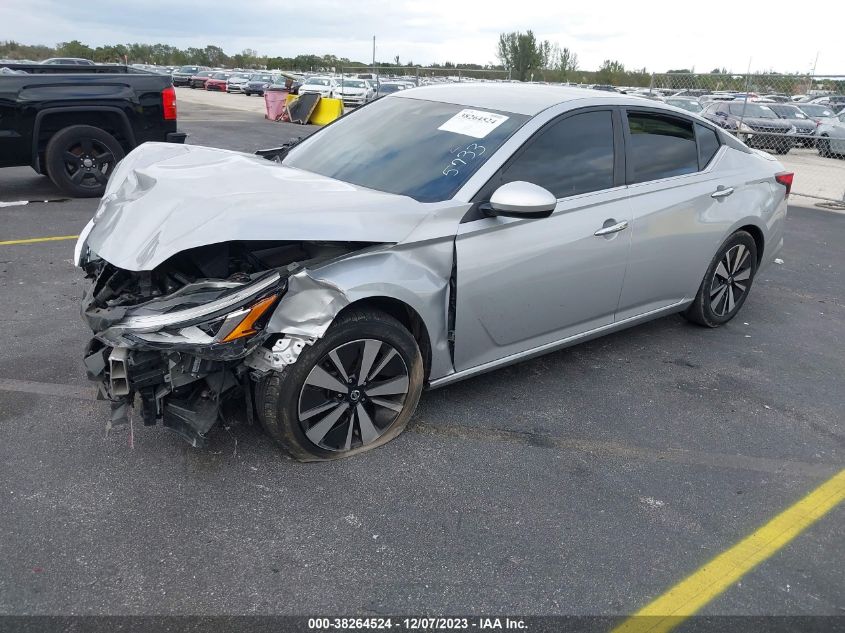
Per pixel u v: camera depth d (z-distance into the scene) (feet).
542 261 11.71
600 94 13.44
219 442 10.68
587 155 12.60
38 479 9.61
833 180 46.78
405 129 12.87
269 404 9.56
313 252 9.91
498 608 7.90
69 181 27.37
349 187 10.98
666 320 17.52
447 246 10.54
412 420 11.77
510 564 8.60
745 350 15.89
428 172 11.53
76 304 16.06
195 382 9.37
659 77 55.06
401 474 10.25
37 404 11.56
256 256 9.75
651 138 13.98
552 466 10.77
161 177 10.50
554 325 12.57
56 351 13.57
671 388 13.73
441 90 14.17
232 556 8.41
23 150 26.25
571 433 11.78
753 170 16.17
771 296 20.16
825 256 25.34
